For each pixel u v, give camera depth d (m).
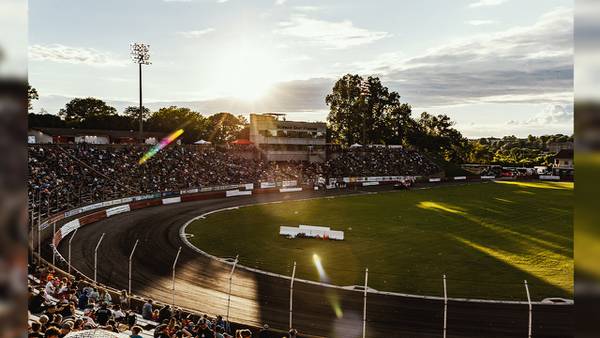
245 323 24.19
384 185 107.25
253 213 61.75
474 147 191.62
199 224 52.50
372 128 147.50
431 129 170.25
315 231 45.56
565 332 23.38
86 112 139.12
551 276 32.69
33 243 35.16
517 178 123.88
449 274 33.28
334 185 99.50
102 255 37.34
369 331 23.61
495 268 34.84
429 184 110.44
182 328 18.42
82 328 13.24
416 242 44.06
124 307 22.94
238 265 35.56
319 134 114.94
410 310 26.36
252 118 107.31
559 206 69.25
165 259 36.84
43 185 51.22
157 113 141.50
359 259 37.53
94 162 68.81
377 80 146.62
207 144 106.19
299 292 29.38
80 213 50.84
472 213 62.44
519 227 51.97
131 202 61.91
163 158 82.06
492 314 25.70
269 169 100.94
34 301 17.73
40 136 95.25
